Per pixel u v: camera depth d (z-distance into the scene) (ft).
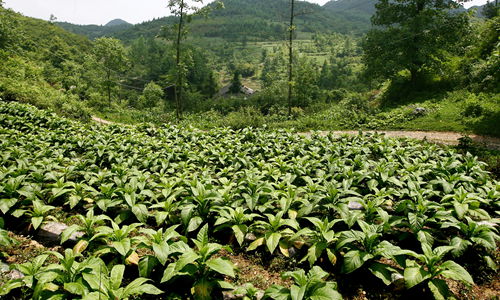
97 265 14.82
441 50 99.14
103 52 192.24
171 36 107.96
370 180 26.68
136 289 13.58
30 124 52.70
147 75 337.31
